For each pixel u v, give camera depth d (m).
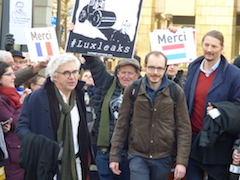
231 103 5.98
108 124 6.49
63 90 5.31
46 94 5.27
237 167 5.96
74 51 6.47
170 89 5.84
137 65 6.56
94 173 5.55
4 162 6.34
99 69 6.67
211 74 6.13
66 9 20.86
